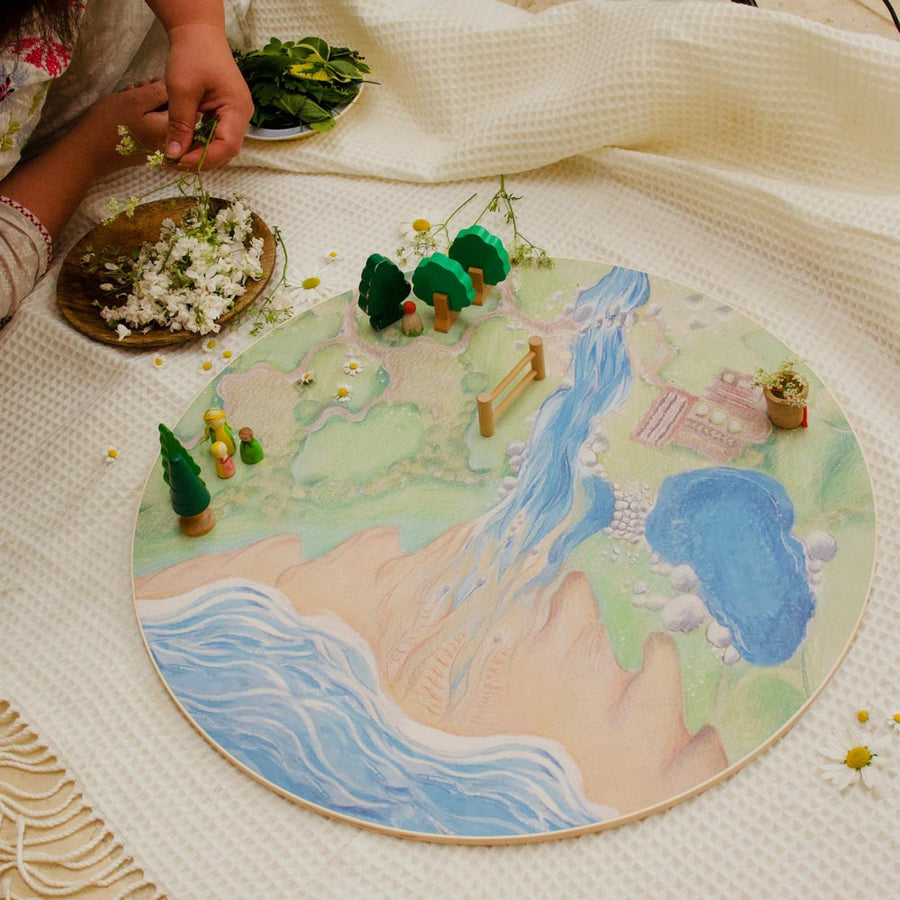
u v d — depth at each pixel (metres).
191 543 1.14
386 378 1.26
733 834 0.93
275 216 1.46
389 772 0.97
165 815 0.98
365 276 1.25
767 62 1.33
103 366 1.31
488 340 1.29
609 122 1.40
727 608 1.04
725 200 1.36
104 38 1.45
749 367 1.22
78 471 1.24
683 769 0.95
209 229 1.35
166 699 1.05
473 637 1.04
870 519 1.08
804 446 1.14
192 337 1.31
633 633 1.03
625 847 0.93
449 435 1.20
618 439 1.18
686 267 1.35
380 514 1.15
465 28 1.49
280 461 1.20
